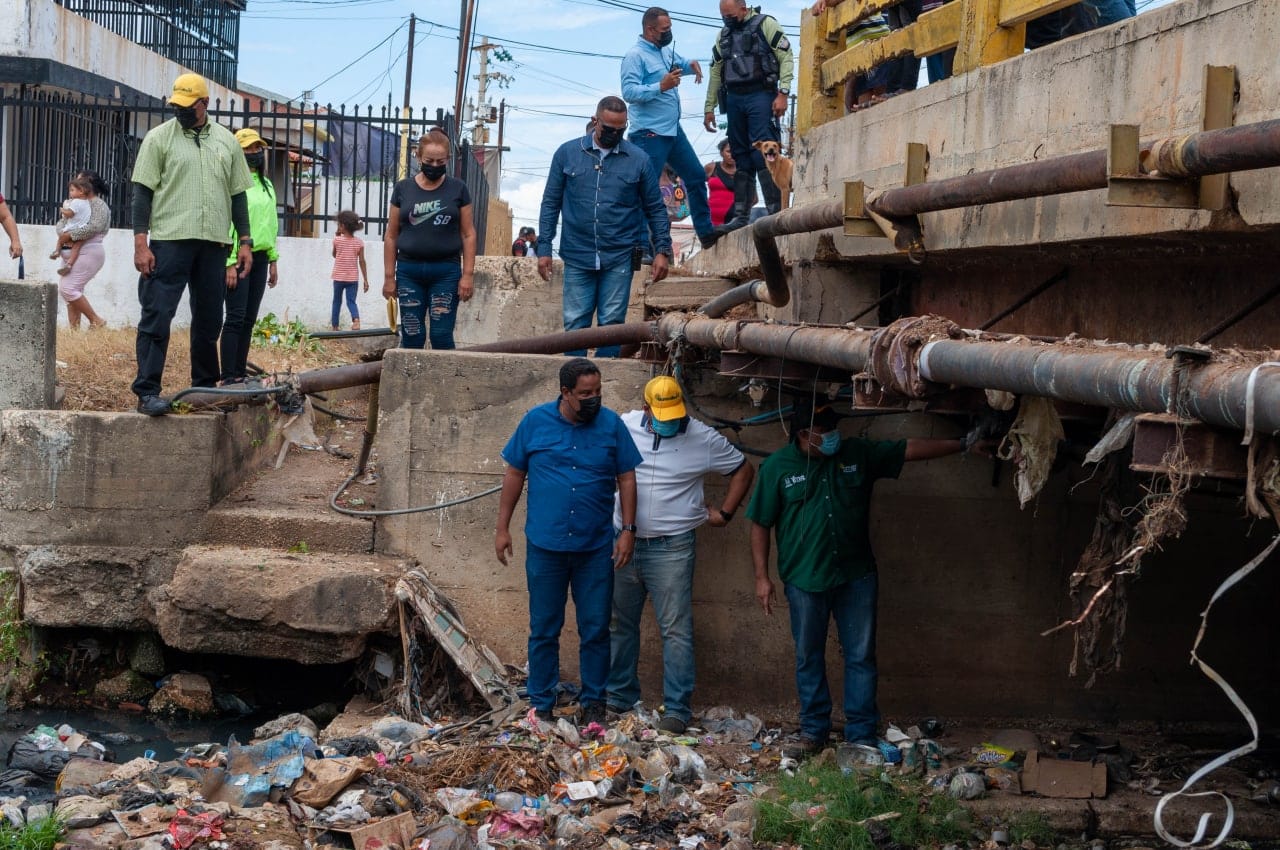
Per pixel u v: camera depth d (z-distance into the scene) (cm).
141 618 796
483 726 693
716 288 1062
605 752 650
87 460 792
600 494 689
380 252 1358
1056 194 448
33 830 514
